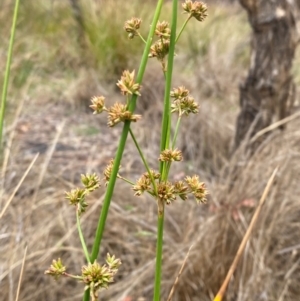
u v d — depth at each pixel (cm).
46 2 546
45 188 242
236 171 243
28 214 206
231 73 461
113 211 230
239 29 614
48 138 328
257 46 254
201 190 61
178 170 294
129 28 63
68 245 215
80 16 499
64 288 204
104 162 297
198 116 345
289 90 257
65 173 276
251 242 203
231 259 202
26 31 489
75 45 492
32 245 205
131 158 288
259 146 245
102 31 481
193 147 327
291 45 250
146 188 59
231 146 280
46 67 463
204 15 59
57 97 411
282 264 211
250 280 192
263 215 208
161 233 59
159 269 59
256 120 257
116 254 222
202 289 202
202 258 203
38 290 195
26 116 356
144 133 338
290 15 247
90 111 398
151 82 412
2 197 218
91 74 441
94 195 237
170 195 58
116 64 462
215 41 556
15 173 246
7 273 182
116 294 203
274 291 197
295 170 225
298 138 246
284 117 259
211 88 434
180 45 566
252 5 246
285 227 214
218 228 207
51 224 211
